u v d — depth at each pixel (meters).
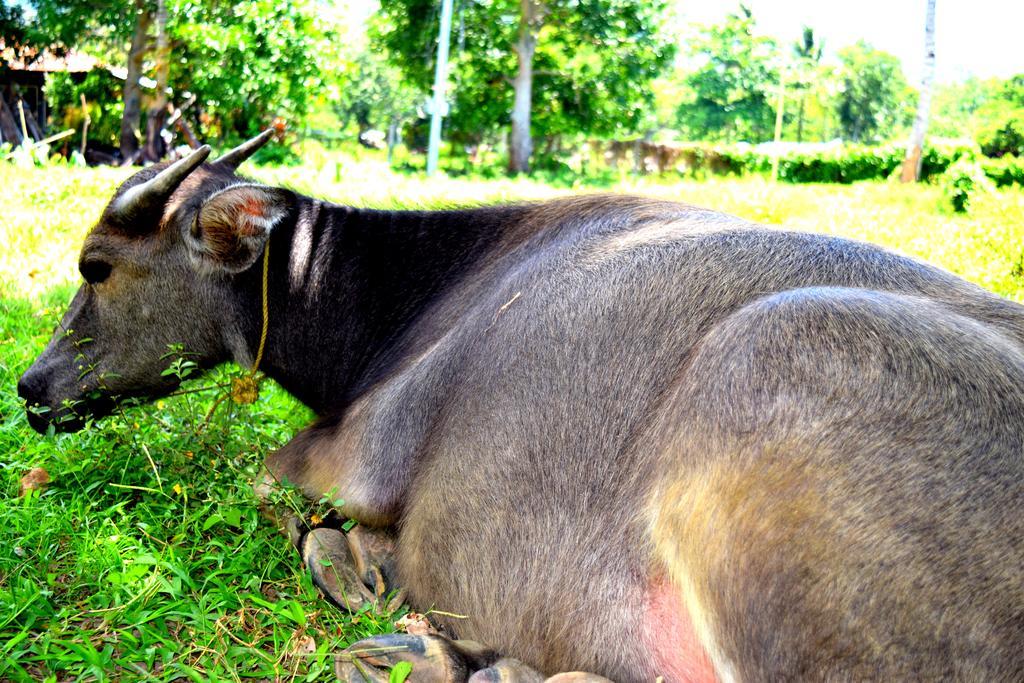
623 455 2.88
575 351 3.12
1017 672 2.11
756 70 77.44
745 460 2.48
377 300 4.17
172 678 3.02
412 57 45.38
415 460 3.45
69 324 4.24
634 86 47.19
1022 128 73.69
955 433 2.35
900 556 2.23
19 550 3.51
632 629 2.72
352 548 3.55
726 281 3.04
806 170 48.00
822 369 2.50
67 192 12.41
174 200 4.09
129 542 3.62
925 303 2.80
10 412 4.98
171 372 4.09
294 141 34.84
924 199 24.92
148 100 28.61
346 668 2.95
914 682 2.17
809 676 2.28
